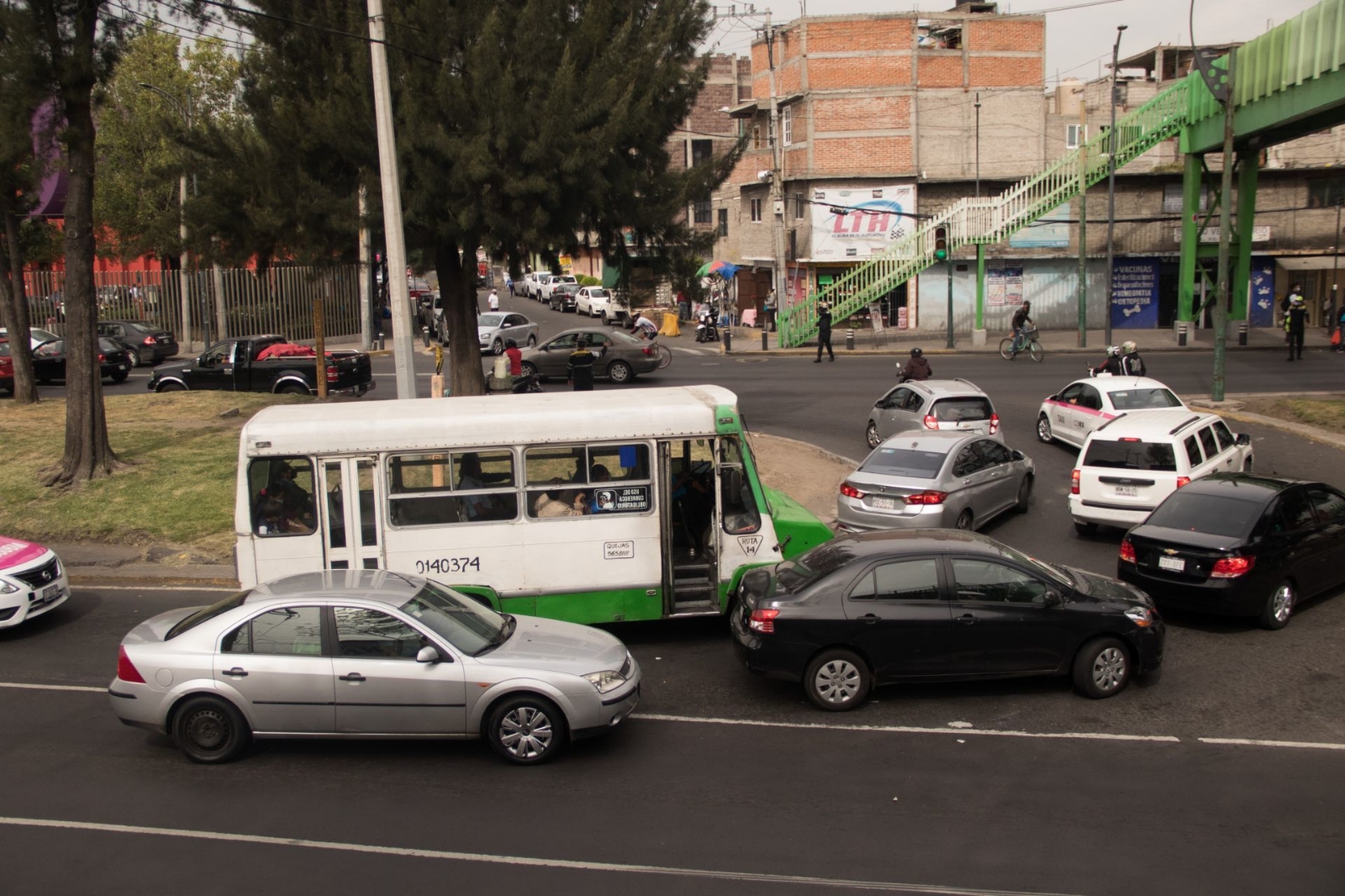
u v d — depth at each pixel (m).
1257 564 11.28
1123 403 19.58
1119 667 9.74
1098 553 14.59
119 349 32.41
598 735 8.54
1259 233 44.00
